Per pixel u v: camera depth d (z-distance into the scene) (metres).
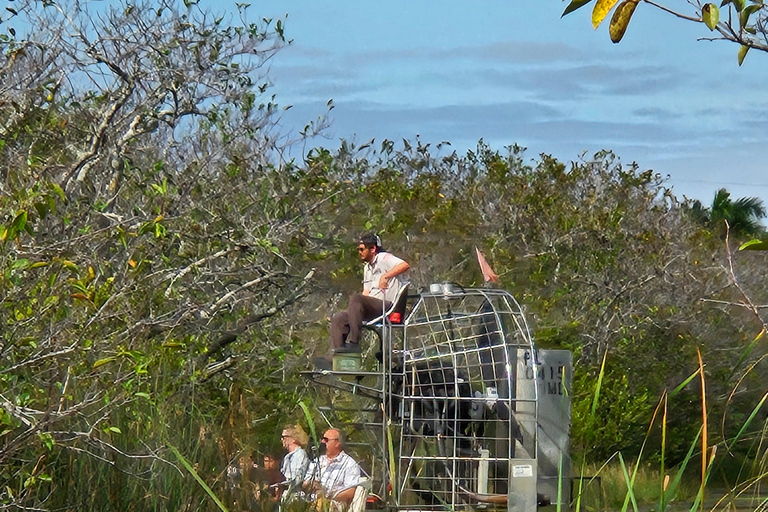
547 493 39.19
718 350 65.12
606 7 15.30
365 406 43.88
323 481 35.84
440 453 38.75
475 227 70.50
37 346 26.19
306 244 46.25
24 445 25.53
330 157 51.72
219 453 32.09
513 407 39.56
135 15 43.03
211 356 44.78
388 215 66.00
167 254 41.59
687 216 89.38
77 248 32.09
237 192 45.41
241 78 45.31
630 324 66.00
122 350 27.41
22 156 36.06
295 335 48.66
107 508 28.23
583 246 71.44
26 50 41.41
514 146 83.31
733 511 21.78
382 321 39.28
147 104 43.28
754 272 72.69
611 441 58.06
